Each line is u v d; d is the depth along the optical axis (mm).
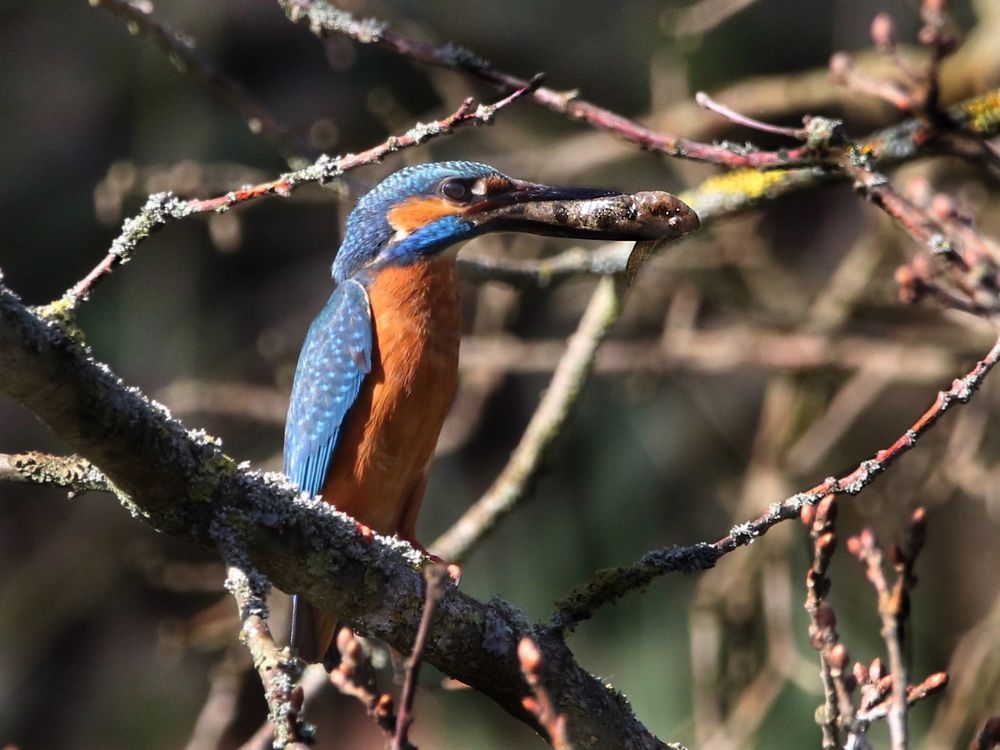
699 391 12641
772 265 11609
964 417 10812
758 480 11039
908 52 11320
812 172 7242
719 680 11094
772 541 10570
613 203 6418
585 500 12797
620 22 14844
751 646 10641
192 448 4785
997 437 11516
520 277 8578
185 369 14016
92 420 4562
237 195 4848
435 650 5082
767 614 10414
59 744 13969
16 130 14828
